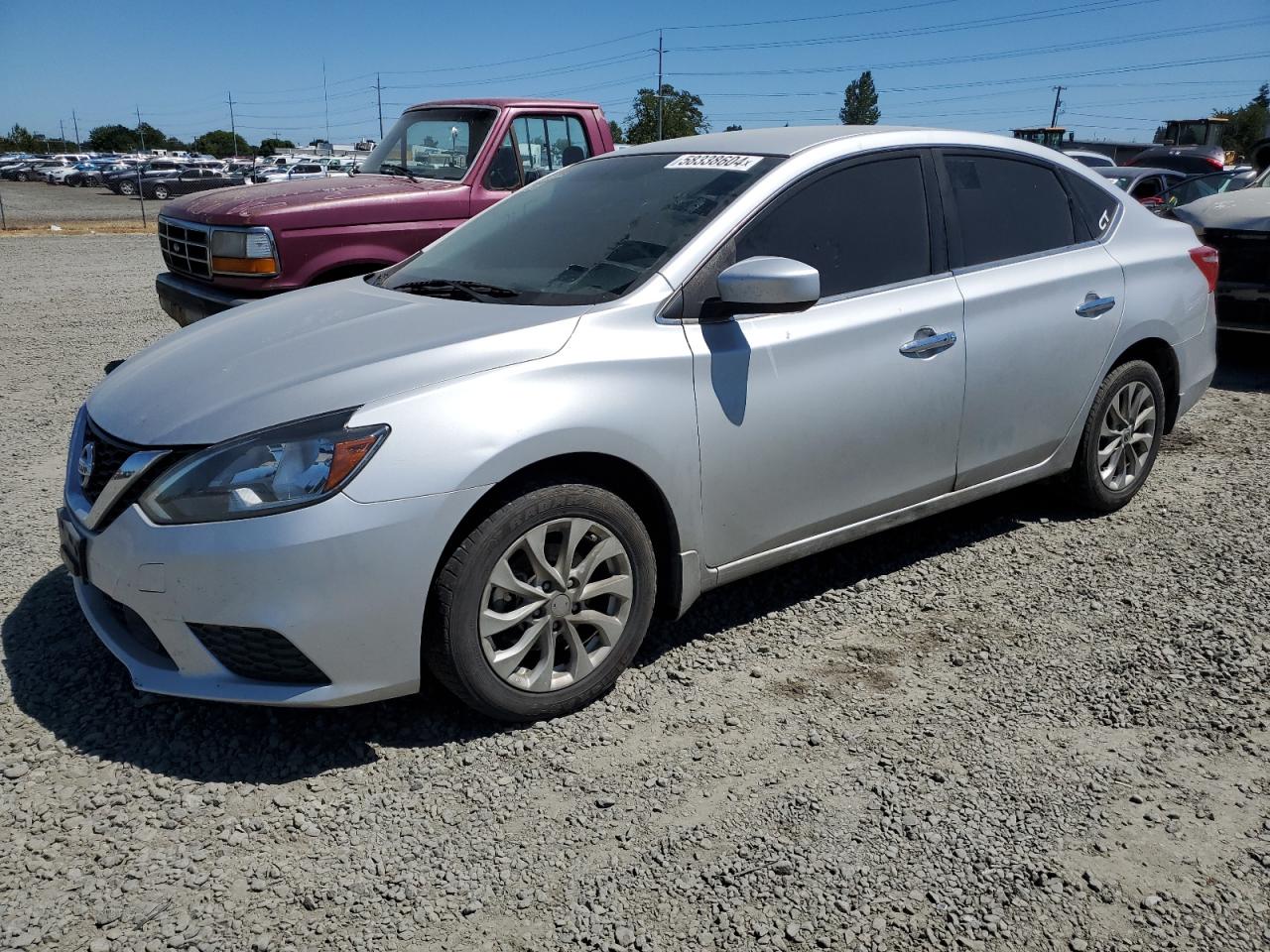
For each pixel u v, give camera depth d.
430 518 2.77
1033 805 2.71
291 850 2.57
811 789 2.79
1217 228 7.34
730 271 3.20
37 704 3.19
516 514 2.91
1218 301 7.43
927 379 3.78
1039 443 4.31
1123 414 4.68
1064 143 33.06
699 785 2.81
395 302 3.55
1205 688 3.27
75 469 3.20
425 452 2.77
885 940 2.27
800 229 3.57
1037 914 2.34
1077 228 4.45
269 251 6.33
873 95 99.56
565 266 3.55
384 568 2.74
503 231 4.05
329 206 6.53
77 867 2.49
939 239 3.93
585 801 2.75
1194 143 42.06
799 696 3.26
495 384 2.91
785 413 3.43
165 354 3.48
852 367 3.57
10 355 8.50
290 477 2.71
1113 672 3.38
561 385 2.99
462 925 2.32
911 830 2.61
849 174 3.75
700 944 2.26
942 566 4.24
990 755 2.93
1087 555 4.32
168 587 2.74
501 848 2.57
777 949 2.24
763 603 3.92
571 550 3.05
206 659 2.80
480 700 2.98
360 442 2.73
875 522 3.85
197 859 2.53
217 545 2.68
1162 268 4.70
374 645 2.79
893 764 2.90
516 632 3.10
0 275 14.45
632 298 3.22
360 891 2.43
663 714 3.17
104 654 3.49
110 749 2.97
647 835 2.62
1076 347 4.30
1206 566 4.19
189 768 2.89
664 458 3.17
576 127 7.86
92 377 7.70
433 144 7.66
